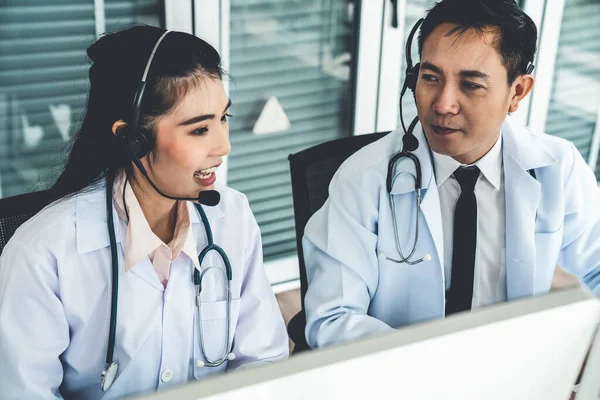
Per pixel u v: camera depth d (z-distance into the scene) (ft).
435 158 4.74
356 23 9.02
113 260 3.80
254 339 4.27
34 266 3.67
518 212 4.72
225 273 4.23
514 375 2.26
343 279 4.63
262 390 1.88
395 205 4.75
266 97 8.90
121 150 3.56
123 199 3.88
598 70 10.99
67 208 3.87
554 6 10.16
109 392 3.95
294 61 8.89
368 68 9.25
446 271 4.80
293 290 9.82
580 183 4.92
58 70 7.70
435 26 4.03
